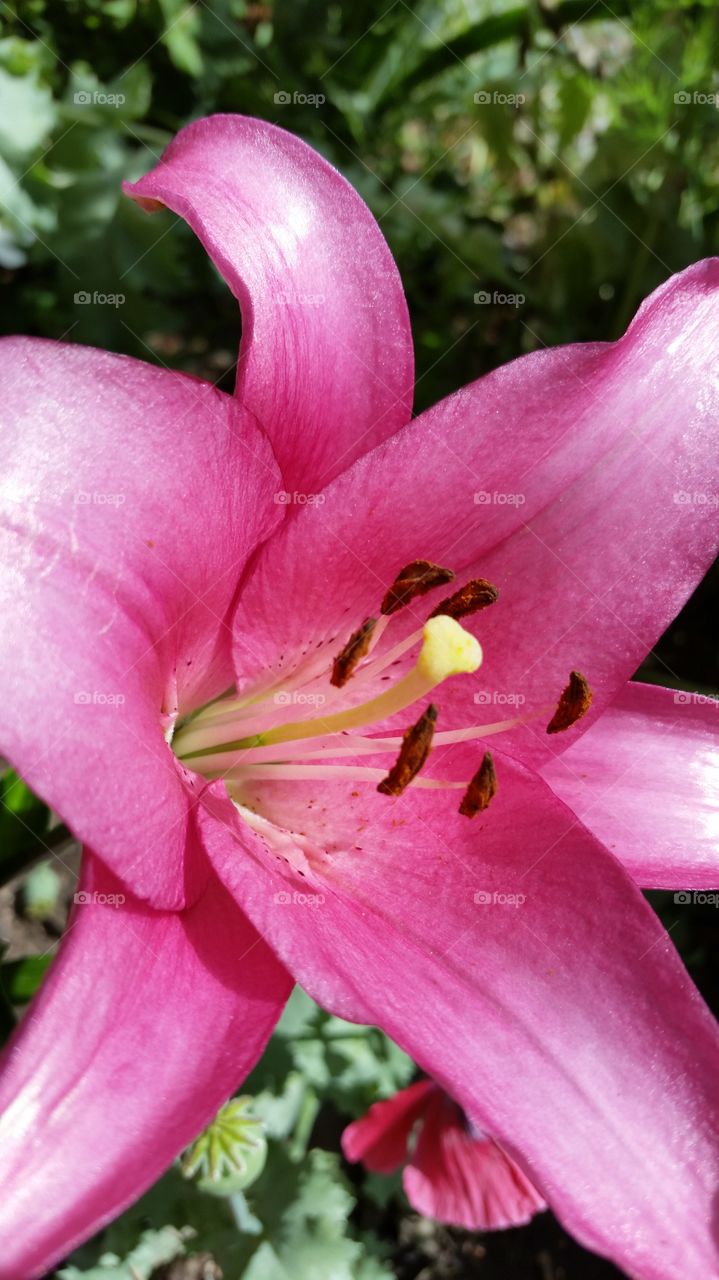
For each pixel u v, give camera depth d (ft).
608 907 0.63
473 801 0.67
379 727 0.77
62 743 0.52
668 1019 0.61
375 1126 1.19
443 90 1.81
